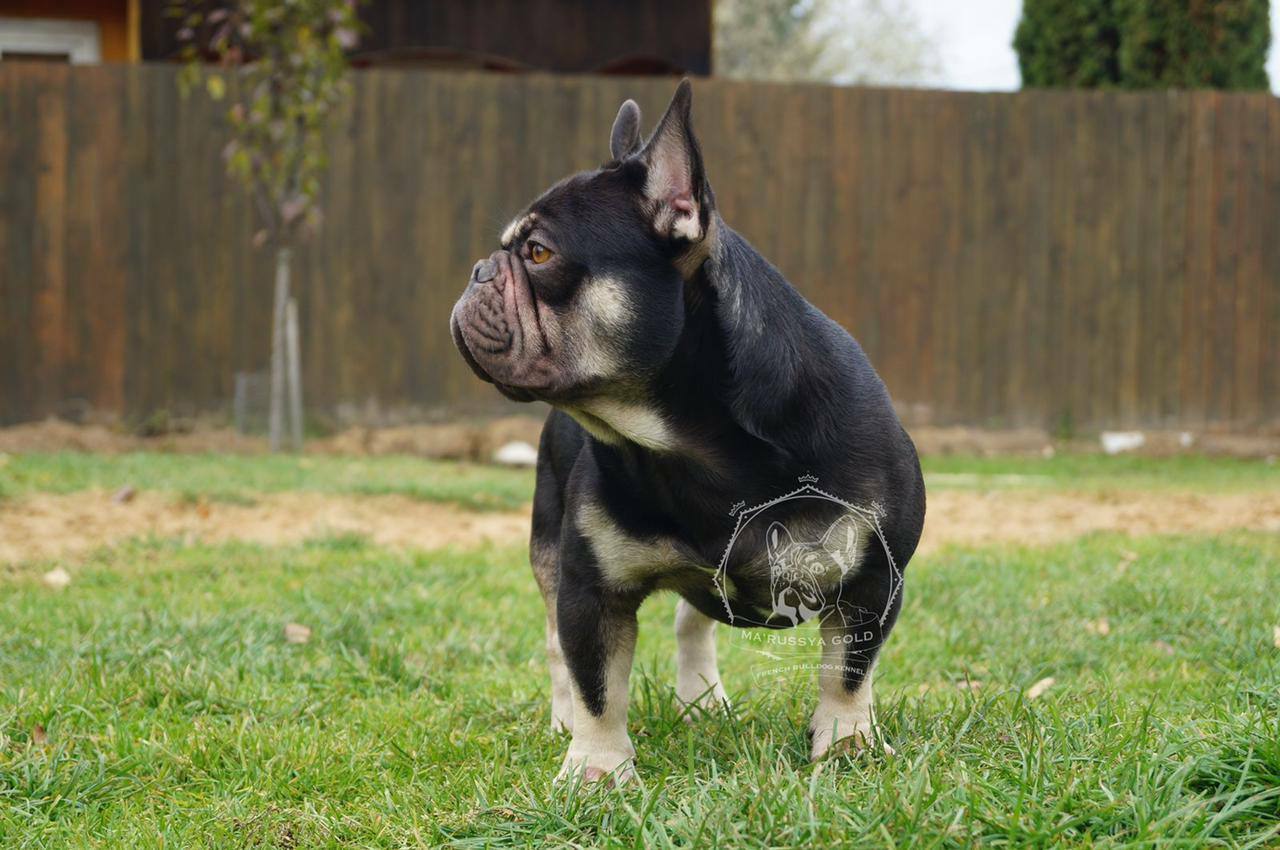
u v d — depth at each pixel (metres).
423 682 4.40
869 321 11.84
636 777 3.17
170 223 11.16
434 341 11.46
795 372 3.17
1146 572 6.07
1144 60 13.01
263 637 4.77
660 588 3.39
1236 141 12.05
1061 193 11.95
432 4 14.27
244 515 7.84
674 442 3.12
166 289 11.20
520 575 6.30
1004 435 11.95
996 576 6.08
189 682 4.14
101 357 11.16
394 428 11.41
